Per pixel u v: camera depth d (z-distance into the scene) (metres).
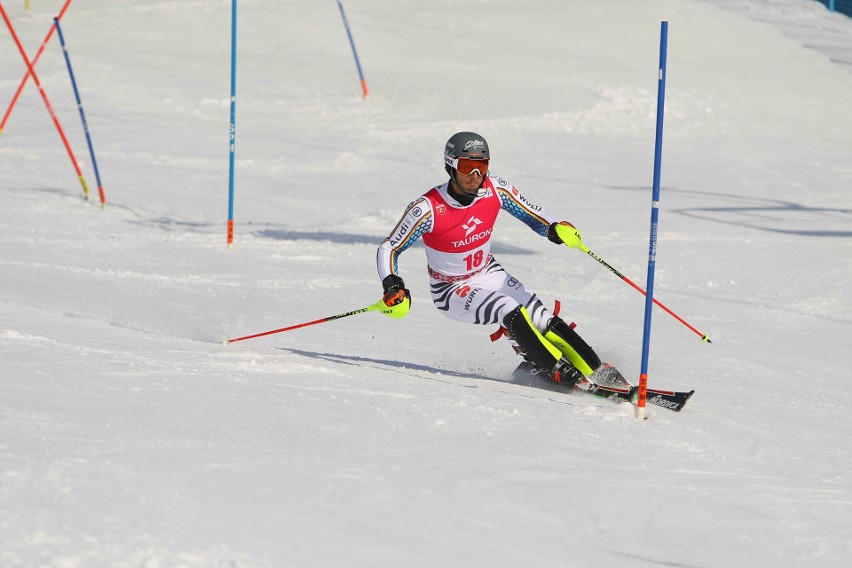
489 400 17.12
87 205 44.16
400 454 12.86
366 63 80.44
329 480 11.39
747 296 32.09
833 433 17.78
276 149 58.19
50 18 90.81
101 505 9.55
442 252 19.91
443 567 9.38
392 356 22.44
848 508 13.03
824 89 72.38
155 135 60.62
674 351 25.22
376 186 50.56
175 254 35.47
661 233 40.59
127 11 94.00
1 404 12.67
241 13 93.88
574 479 12.87
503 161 55.50
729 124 64.19
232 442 12.34
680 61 79.69
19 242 35.66
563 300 30.92
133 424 12.55
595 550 10.58
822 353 26.06
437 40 86.50
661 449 15.09
